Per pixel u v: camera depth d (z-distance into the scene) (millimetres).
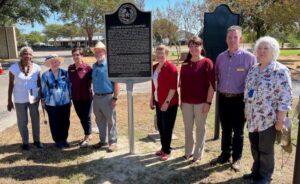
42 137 6465
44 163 5148
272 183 4355
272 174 4297
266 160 4020
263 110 3848
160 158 5172
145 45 4938
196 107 4773
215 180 4449
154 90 5188
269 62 3838
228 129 4777
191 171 4742
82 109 5770
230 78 4469
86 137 5887
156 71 5012
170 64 4883
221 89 4598
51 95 5598
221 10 5480
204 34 5621
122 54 5016
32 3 27578
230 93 4496
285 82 3730
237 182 4367
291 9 24031
